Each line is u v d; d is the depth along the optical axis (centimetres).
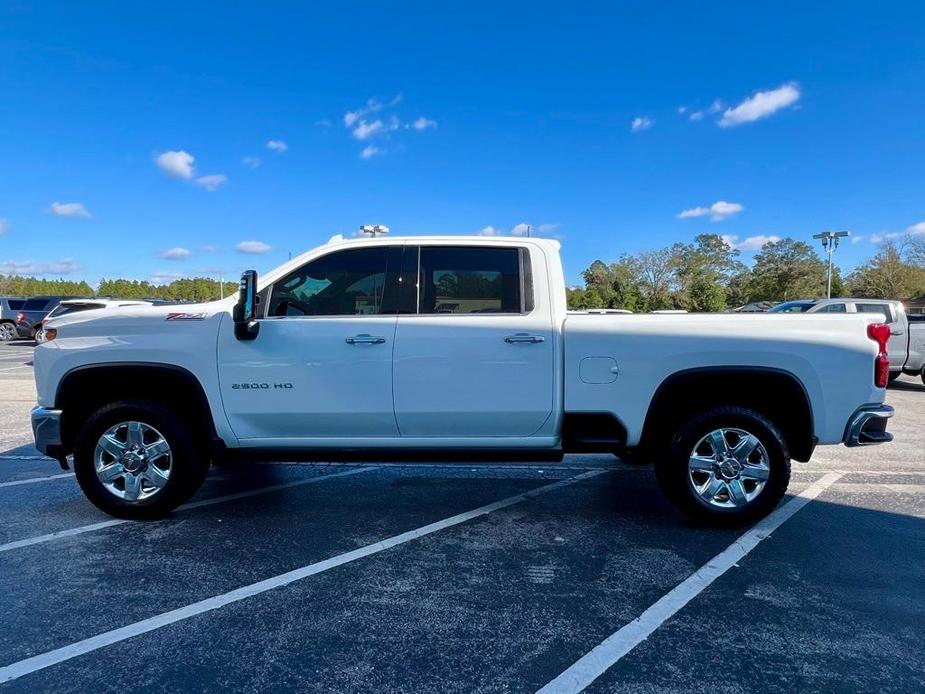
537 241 446
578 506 496
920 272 4994
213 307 441
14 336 2186
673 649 287
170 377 438
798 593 342
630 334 424
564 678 264
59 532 431
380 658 279
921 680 262
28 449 691
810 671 269
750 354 419
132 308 447
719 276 7806
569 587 350
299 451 443
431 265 442
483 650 286
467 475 592
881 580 358
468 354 427
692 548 406
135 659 277
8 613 318
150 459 444
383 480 573
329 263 445
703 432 427
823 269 6994
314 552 399
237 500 508
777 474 423
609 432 433
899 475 591
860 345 419
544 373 427
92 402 462
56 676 264
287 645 289
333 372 429
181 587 348
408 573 368
